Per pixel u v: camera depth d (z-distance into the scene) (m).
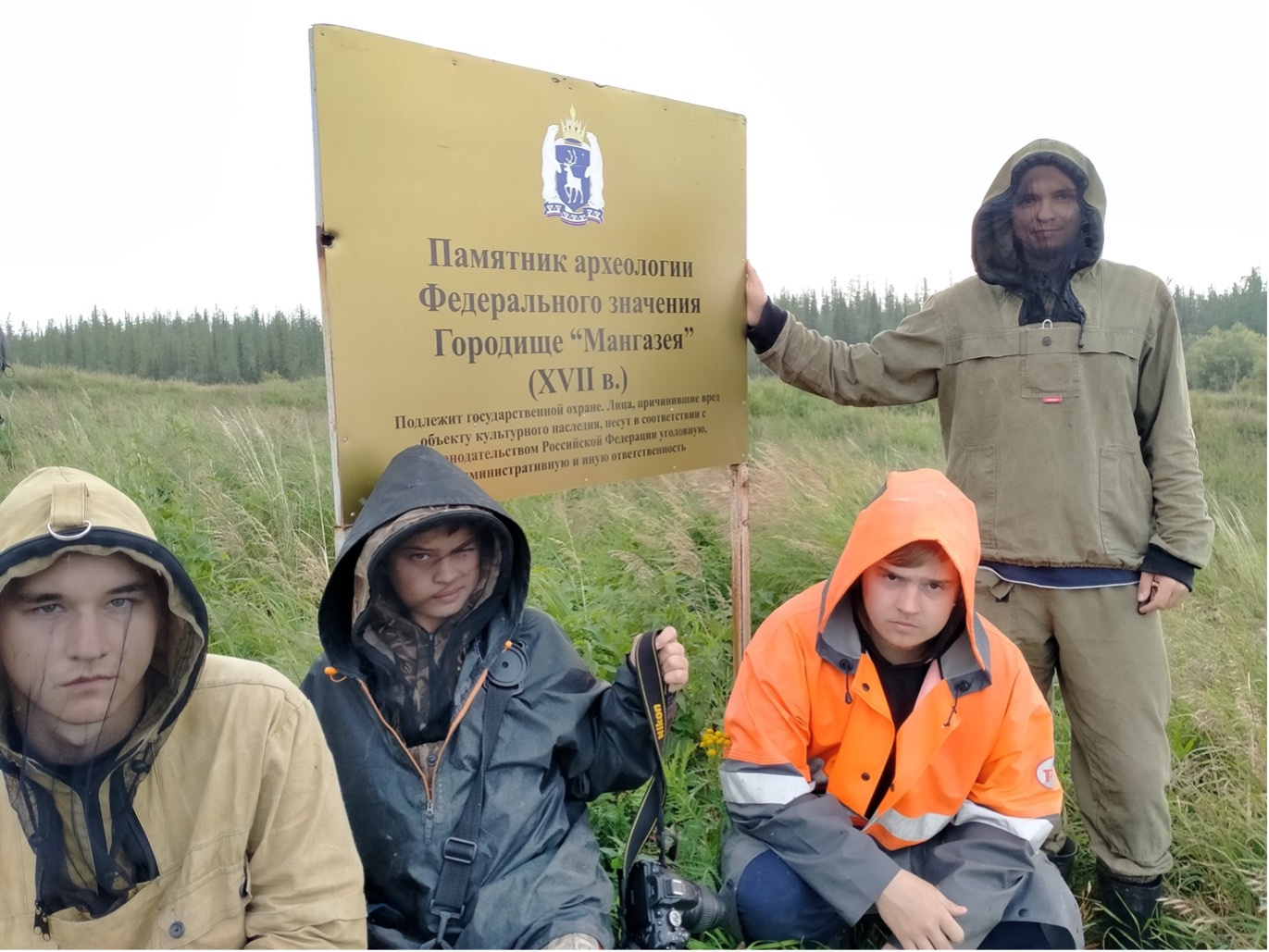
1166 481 2.57
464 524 1.88
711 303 3.04
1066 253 2.55
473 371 2.38
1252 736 3.04
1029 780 2.12
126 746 1.41
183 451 6.02
